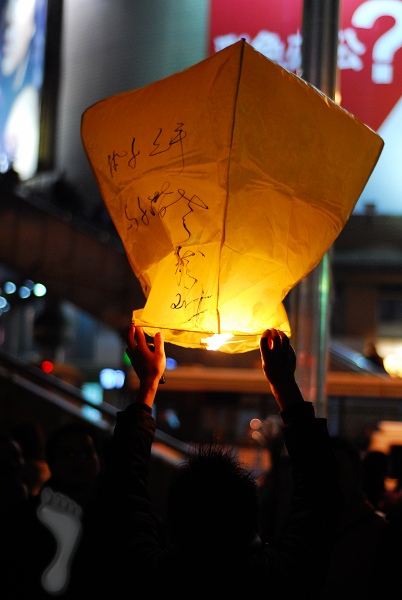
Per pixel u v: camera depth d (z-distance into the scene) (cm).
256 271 235
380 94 1689
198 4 2278
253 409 1097
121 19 2455
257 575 190
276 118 233
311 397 483
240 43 227
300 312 486
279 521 453
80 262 1761
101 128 253
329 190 242
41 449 527
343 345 2397
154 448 848
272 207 236
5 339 2530
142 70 2394
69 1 2638
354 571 315
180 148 238
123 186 250
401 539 285
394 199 2100
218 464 201
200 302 233
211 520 191
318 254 242
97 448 374
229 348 238
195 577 190
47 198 2100
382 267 2278
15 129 2833
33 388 959
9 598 251
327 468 206
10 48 2950
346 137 243
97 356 2866
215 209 235
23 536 255
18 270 1731
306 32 487
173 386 1127
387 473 457
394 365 1611
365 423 1003
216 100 231
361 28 1680
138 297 1767
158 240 244
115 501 206
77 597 243
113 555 203
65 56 2639
